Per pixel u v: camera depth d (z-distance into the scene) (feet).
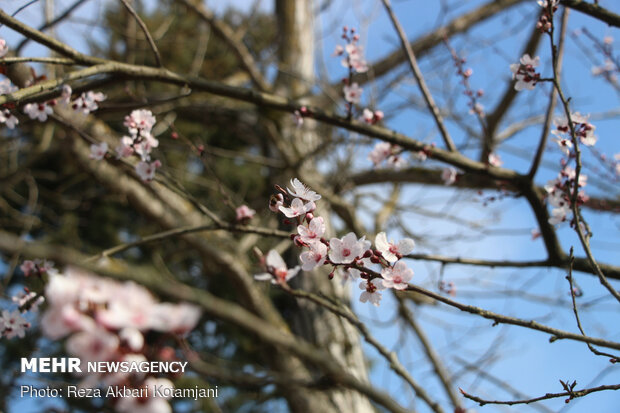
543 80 8.67
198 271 26.91
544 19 8.80
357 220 19.13
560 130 9.51
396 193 22.39
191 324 3.79
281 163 21.48
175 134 11.43
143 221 27.96
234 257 17.58
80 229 27.48
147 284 4.45
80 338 3.53
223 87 11.54
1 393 12.67
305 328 17.87
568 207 9.45
